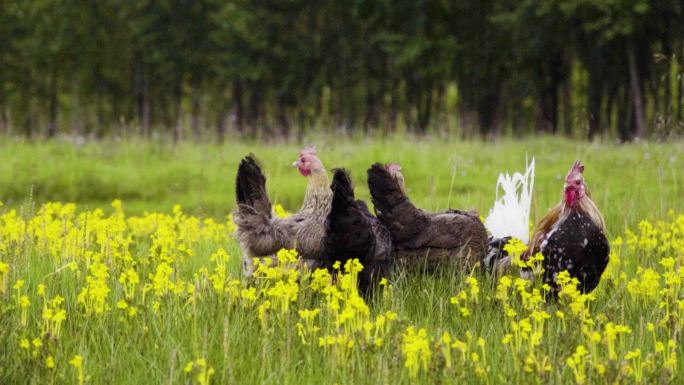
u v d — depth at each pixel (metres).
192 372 7.74
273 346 8.62
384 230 11.18
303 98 59.38
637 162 25.02
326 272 9.64
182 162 29.42
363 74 56.31
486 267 11.60
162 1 57.72
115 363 8.14
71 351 8.55
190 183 26.97
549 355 8.07
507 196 12.19
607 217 16.80
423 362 8.03
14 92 65.62
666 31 46.31
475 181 25.50
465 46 52.66
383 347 8.49
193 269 11.92
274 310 9.40
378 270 10.46
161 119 69.50
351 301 8.46
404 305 10.14
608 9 43.28
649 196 19.38
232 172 28.25
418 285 10.98
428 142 31.80
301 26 57.59
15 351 8.30
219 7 58.41
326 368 8.18
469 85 54.78
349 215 10.09
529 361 7.63
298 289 9.38
